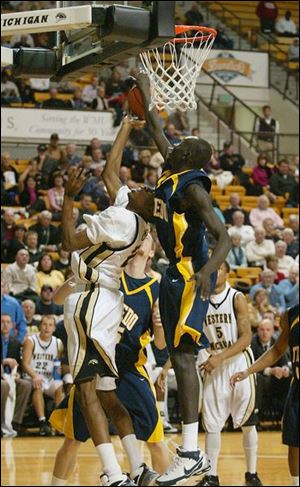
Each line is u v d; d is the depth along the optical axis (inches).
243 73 1878.7
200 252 376.5
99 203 1259.8
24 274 1047.6
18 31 390.3
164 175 388.2
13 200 1293.1
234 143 1750.7
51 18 378.3
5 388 890.1
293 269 1128.8
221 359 590.9
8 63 426.6
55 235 1168.2
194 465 362.0
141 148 1460.4
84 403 391.5
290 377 956.0
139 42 354.3
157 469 499.2
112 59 381.7
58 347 930.1
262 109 1867.6
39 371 922.1
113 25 348.2
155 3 348.8
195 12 1886.1
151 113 422.0
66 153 1357.0
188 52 410.9
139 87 431.8
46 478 663.1
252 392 622.8
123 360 493.7
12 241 1134.4
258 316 1037.2
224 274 616.1
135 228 399.2
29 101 1540.4
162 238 380.8
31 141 1475.1
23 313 968.9
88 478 669.3
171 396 949.8
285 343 532.7
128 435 416.8
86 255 403.2
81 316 394.3
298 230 1353.3
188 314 369.4
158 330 502.0
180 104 410.9
